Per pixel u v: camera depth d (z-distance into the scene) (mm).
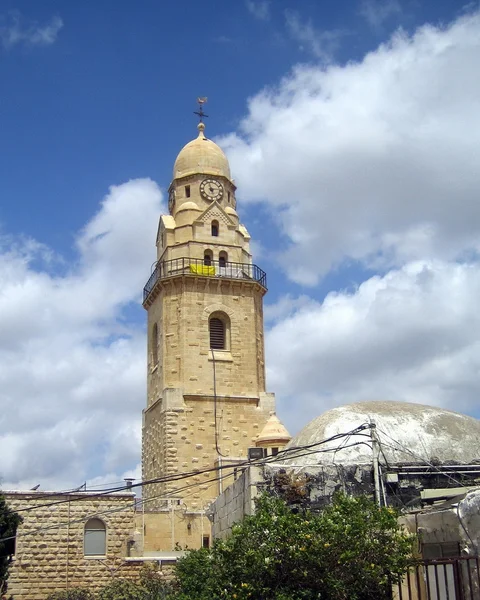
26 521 43062
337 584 21531
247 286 65062
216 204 67750
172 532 52625
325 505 27375
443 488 28828
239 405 61781
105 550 44094
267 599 21891
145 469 63844
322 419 33969
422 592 22656
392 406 34188
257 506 24844
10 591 41688
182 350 61938
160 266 65875
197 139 71438
